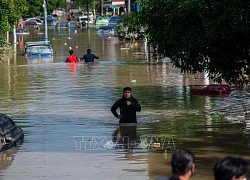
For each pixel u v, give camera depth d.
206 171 24.48
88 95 46.47
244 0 29.64
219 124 34.53
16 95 47.09
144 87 50.66
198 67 33.38
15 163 26.28
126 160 26.53
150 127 33.97
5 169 25.33
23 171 24.95
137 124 34.78
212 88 45.97
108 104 42.09
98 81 55.06
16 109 40.62
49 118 37.06
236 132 32.12
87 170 24.95
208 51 32.41
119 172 24.58
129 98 34.97
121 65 69.62
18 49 97.00
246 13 29.42
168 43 33.19
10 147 29.14
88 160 26.61
